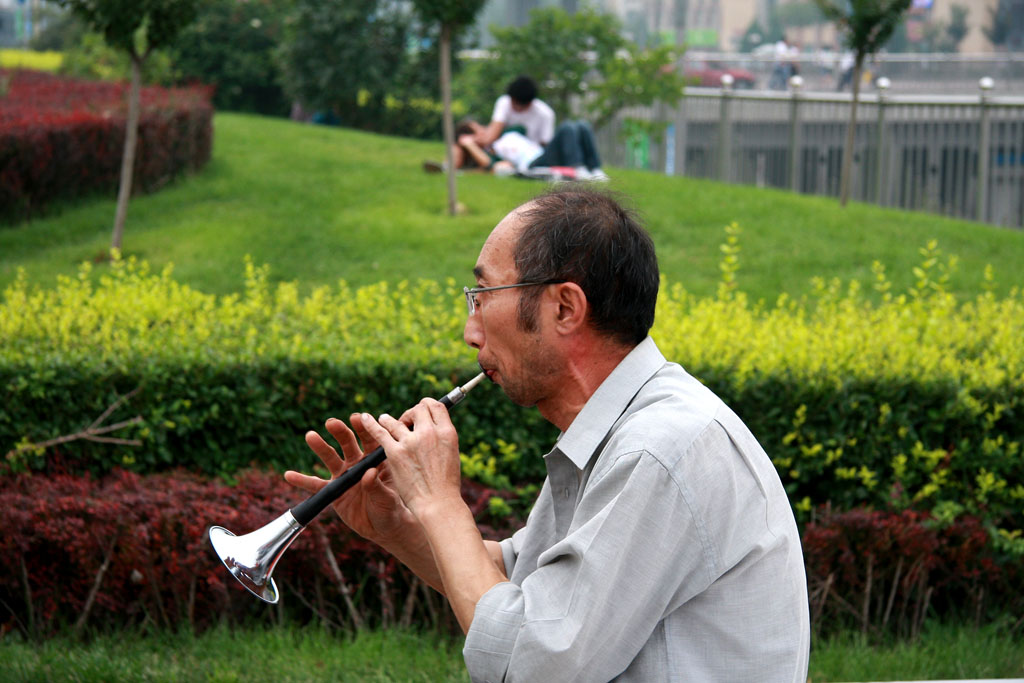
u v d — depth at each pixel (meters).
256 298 5.63
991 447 4.43
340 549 4.02
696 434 1.65
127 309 5.31
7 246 7.84
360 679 3.59
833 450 4.48
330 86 16.12
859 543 4.19
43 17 26.83
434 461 1.81
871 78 18.53
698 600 1.65
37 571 3.99
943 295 5.68
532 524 1.97
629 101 14.85
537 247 1.75
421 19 8.83
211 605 4.00
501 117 10.60
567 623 1.60
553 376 1.80
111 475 4.51
